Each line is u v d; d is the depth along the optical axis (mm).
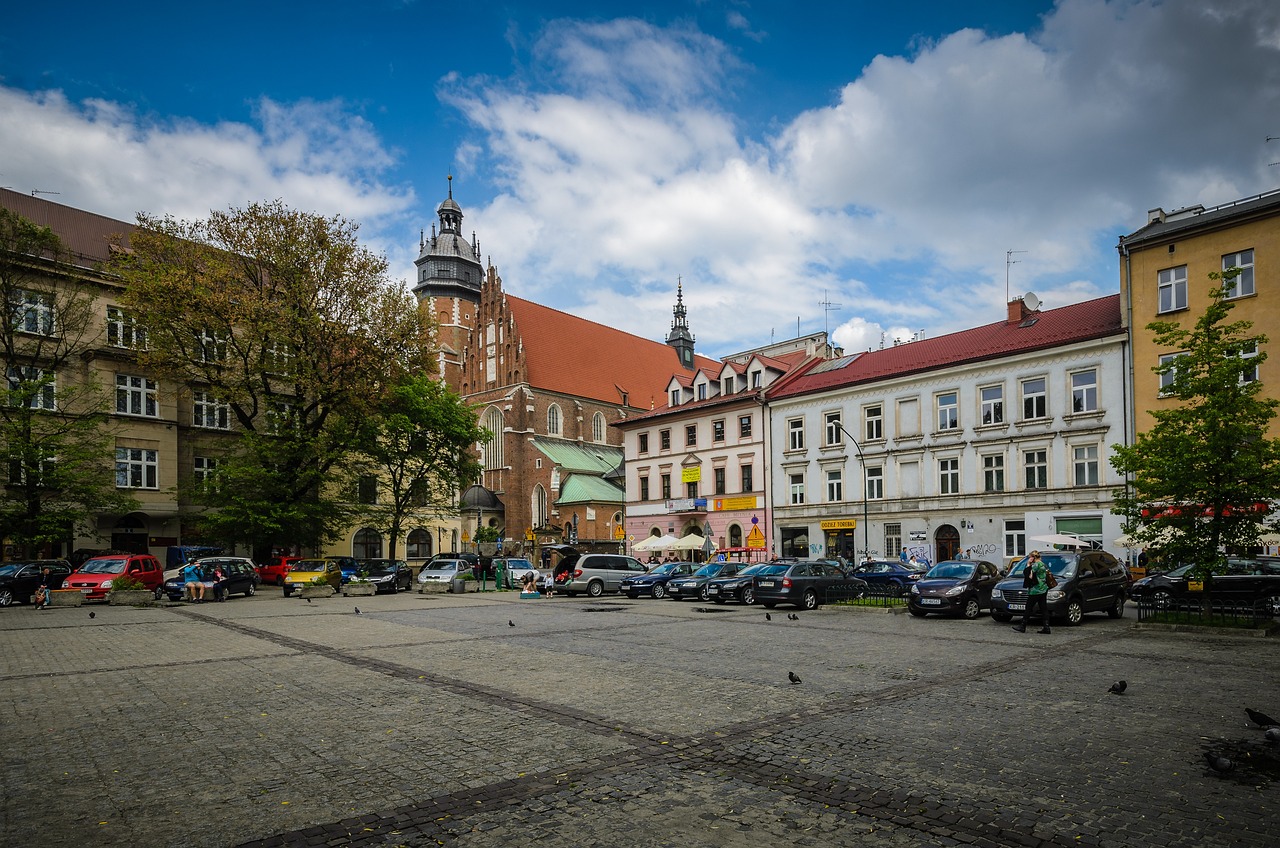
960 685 11750
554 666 13508
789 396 48906
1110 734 8844
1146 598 23594
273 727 9258
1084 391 37156
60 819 6355
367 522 49094
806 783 7160
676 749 8273
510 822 6242
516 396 81562
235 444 42062
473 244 104188
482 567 43062
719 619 22422
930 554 41688
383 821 6277
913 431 43062
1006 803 6617
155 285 36906
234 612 24719
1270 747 8289
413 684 11859
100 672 13078
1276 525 20266
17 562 31688
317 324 39469
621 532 75750
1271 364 31688
